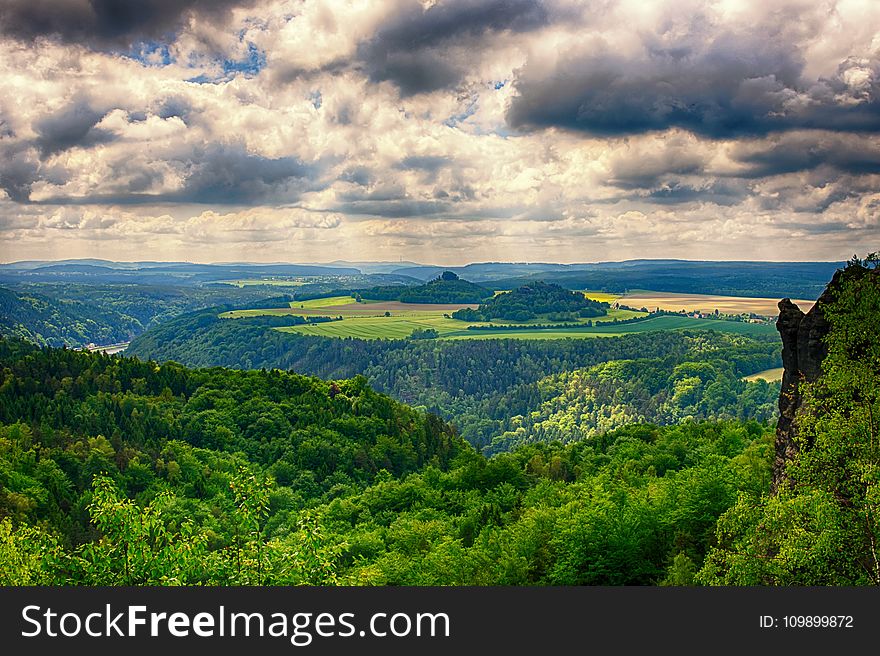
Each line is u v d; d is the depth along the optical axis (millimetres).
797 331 51750
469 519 118500
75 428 185375
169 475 168375
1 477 135750
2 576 36844
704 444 140375
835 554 37781
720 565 47500
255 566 38531
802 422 42375
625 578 68000
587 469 149000
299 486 178500
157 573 37688
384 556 100438
